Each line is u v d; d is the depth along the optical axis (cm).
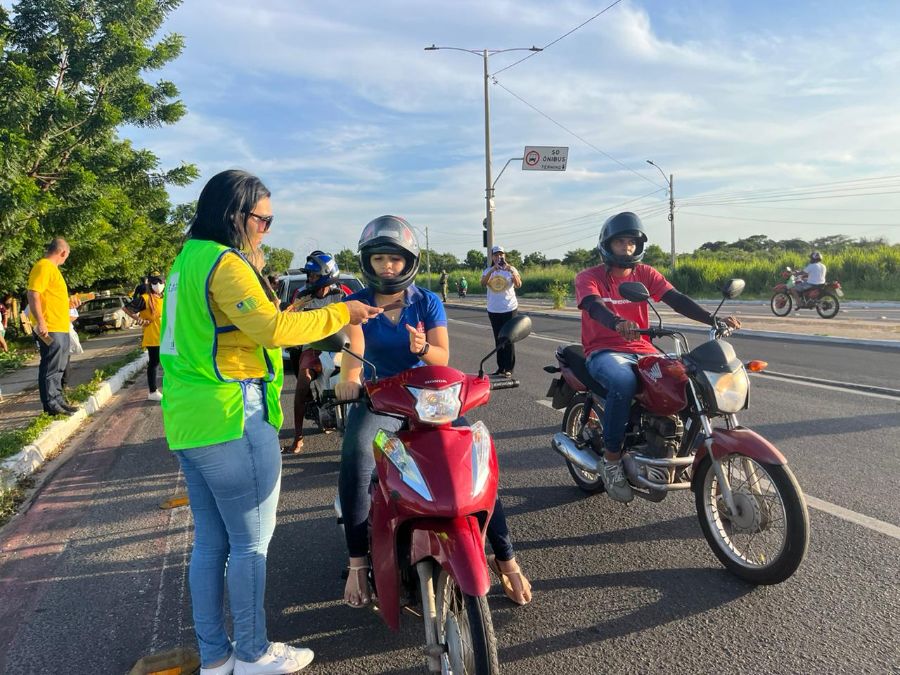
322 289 602
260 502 255
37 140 1088
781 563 316
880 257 2798
